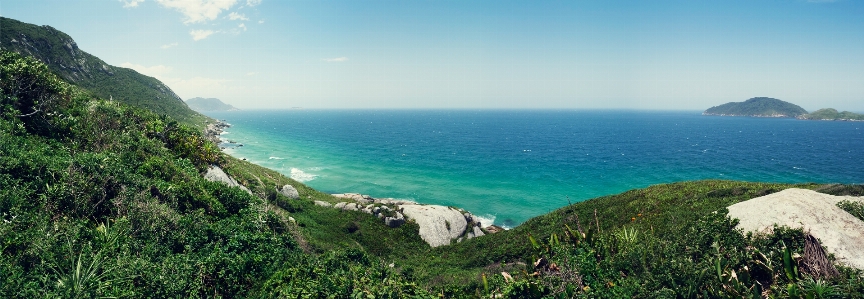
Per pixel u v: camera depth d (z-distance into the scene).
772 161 115.94
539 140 178.12
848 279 12.51
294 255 23.64
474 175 93.19
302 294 16.17
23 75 29.89
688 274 14.06
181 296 15.53
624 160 117.19
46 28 128.75
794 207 16.84
